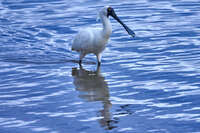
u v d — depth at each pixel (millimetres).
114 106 11516
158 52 16469
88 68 15195
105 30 15164
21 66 15422
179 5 23953
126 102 11773
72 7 24078
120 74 14258
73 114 11031
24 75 14375
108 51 16922
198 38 18047
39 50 17484
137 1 25219
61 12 23109
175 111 11023
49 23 21219
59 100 12031
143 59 15734
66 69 15133
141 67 14836
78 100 12000
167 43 17547
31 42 18594
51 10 23594
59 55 16875
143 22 20875
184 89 12555
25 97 12312
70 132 9969
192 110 11039
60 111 11250
